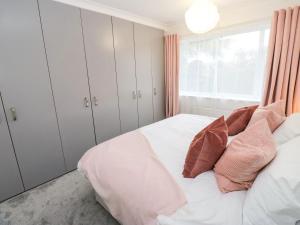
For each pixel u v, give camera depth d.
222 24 2.78
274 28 2.23
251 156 0.94
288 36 2.15
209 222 0.84
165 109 3.83
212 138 1.15
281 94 2.30
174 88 3.47
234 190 1.02
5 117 1.78
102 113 2.68
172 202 0.96
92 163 1.47
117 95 2.85
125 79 2.92
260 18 2.43
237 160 0.99
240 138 1.18
